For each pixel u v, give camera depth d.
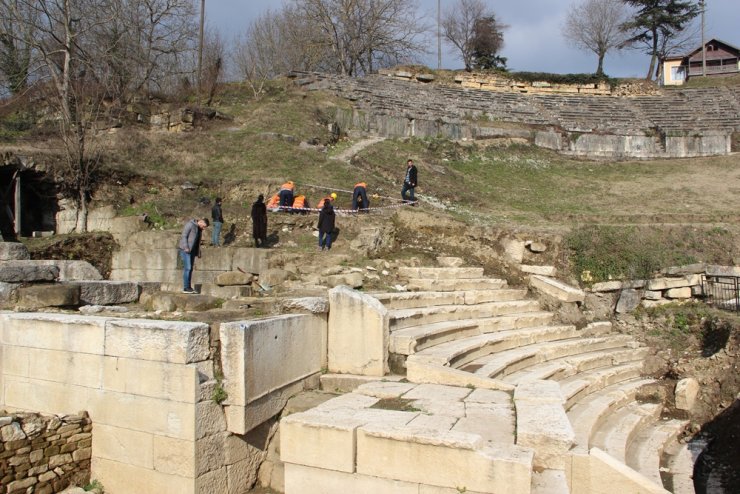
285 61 49.94
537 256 16.38
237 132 26.25
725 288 15.30
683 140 33.47
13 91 29.02
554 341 12.31
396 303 10.34
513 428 5.52
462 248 16.44
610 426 9.59
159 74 36.72
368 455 5.12
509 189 26.03
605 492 5.18
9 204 17.25
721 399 11.79
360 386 7.16
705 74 53.75
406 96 37.47
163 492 5.97
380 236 15.31
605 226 17.52
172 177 20.08
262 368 6.43
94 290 9.62
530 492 4.55
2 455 5.80
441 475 4.81
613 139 34.19
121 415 6.30
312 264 13.78
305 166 22.78
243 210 18.22
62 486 6.26
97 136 22.19
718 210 21.30
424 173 25.64
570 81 45.09
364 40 48.88
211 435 5.99
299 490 5.40
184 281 11.05
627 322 15.18
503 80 44.59
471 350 9.24
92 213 18.12
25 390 7.05
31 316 7.12
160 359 6.04
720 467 9.66
